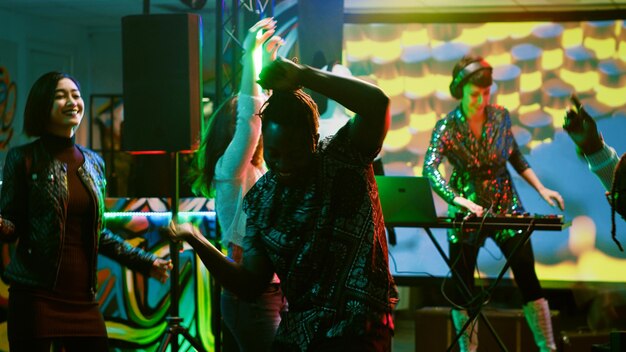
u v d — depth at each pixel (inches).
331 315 85.8
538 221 166.7
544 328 198.5
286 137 85.5
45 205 127.3
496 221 169.3
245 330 133.4
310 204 87.4
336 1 233.9
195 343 163.0
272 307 132.9
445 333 211.2
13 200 128.4
